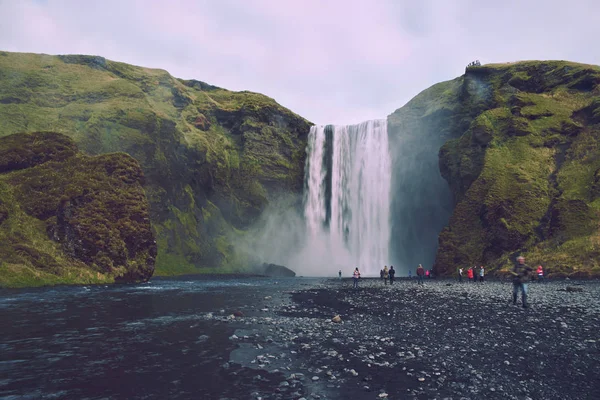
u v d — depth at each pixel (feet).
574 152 204.03
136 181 176.96
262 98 366.84
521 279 64.23
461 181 230.89
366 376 27.78
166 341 39.96
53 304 73.56
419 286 129.59
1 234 126.41
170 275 202.49
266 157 317.22
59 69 266.98
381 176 306.55
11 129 203.10
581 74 232.53
